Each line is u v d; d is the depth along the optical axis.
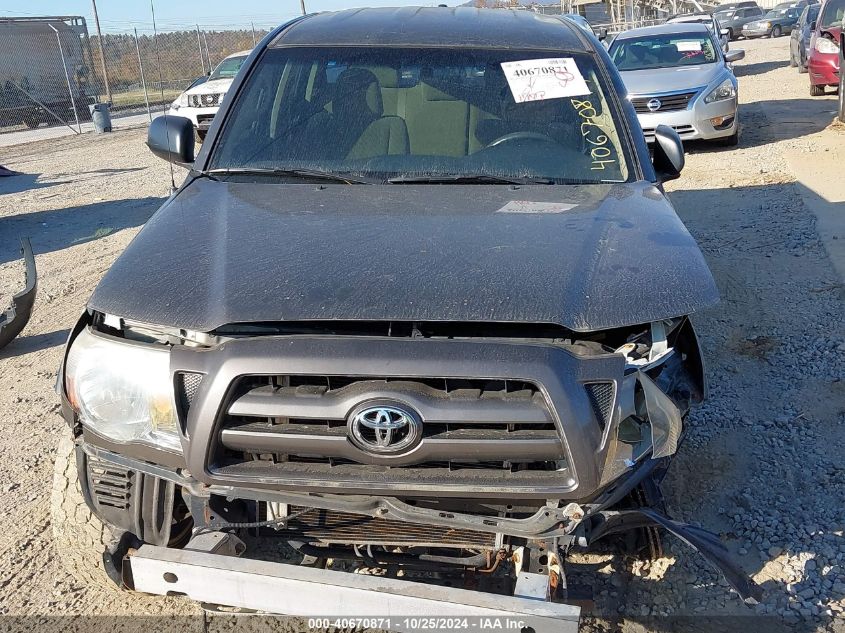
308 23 4.09
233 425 2.21
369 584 2.07
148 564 2.20
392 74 3.61
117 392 2.36
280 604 2.13
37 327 6.09
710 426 4.10
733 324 5.35
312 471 2.21
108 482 2.62
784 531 3.27
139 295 2.42
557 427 2.13
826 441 3.93
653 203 3.07
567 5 30.92
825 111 13.80
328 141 3.39
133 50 23.73
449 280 2.37
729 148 11.37
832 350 4.87
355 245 2.58
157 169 13.91
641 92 11.02
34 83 23.02
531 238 2.65
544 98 3.55
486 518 2.23
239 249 2.58
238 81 3.65
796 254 6.58
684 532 2.37
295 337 2.21
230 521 2.43
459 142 3.38
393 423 2.13
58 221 9.81
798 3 38.97
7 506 3.63
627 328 2.40
